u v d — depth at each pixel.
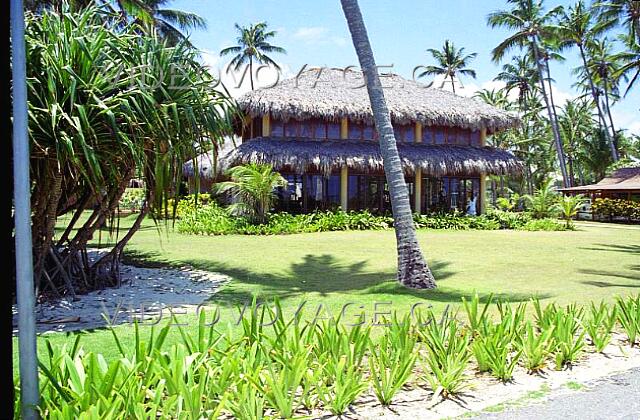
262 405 3.60
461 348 4.62
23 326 3.00
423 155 24.81
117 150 7.30
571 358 5.02
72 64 6.86
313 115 23.44
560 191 39.22
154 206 8.41
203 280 9.98
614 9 35.44
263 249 14.84
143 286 9.32
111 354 5.21
